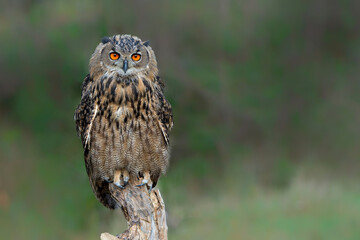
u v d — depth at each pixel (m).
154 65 9.22
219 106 24.47
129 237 7.77
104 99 8.91
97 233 16.59
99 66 9.03
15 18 24.86
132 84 8.88
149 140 9.09
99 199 9.59
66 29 22.92
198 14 25.41
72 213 17.86
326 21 28.53
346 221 18.95
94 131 9.04
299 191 21.50
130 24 23.14
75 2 23.52
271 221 18.92
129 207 8.19
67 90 22.53
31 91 23.70
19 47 24.00
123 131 8.92
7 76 24.20
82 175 19.19
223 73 24.97
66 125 22.59
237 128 24.81
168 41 24.25
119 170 9.11
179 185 20.64
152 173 9.37
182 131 23.36
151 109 9.02
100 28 22.31
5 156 21.62
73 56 22.09
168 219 17.62
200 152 23.20
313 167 24.55
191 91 24.11
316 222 18.81
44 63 23.78
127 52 8.80
